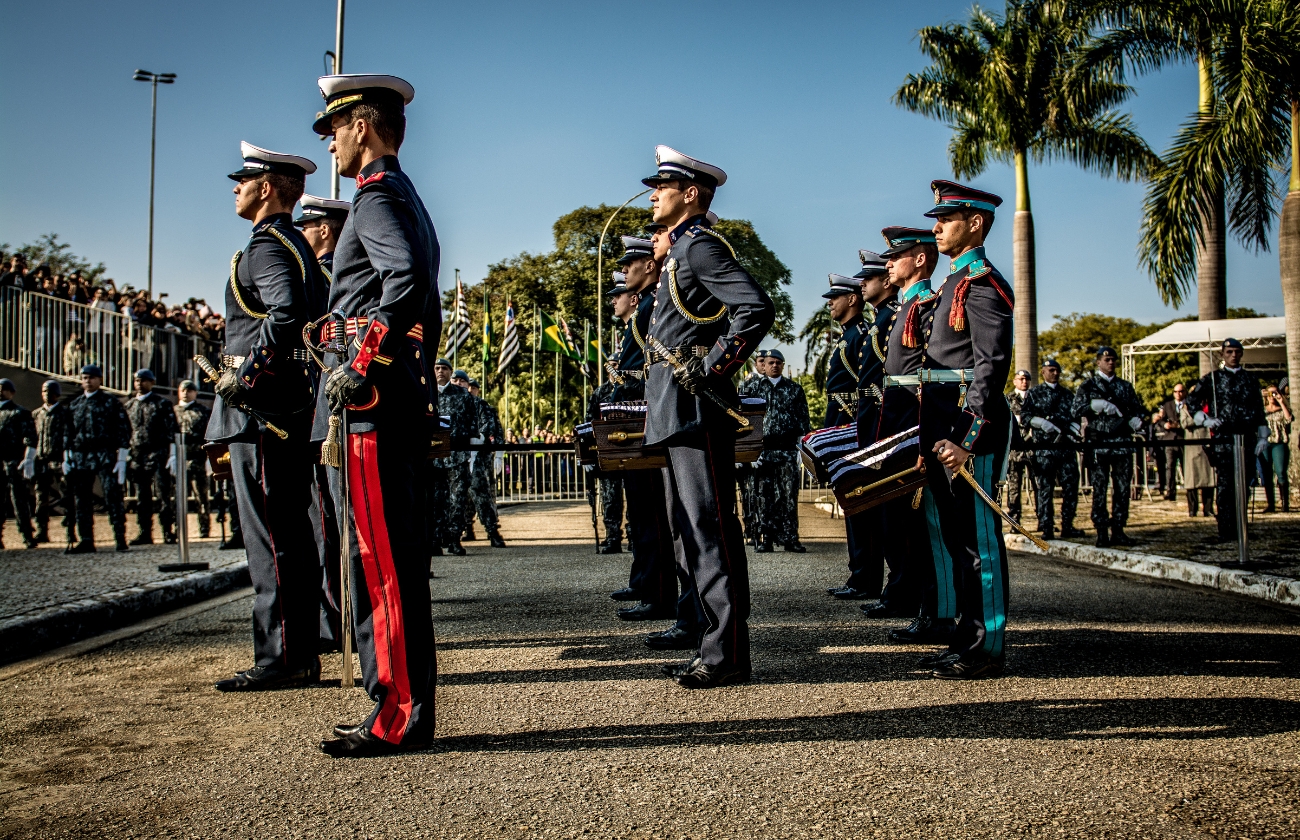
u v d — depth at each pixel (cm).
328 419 379
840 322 765
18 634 536
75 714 400
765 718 371
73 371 1847
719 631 426
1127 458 980
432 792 298
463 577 832
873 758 321
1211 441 888
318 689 435
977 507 443
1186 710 371
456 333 2222
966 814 274
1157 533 1060
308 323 425
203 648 538
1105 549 886
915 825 267
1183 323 1994
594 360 3241
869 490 464
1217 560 776
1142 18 1664
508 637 548
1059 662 455
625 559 972
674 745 339
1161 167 1469
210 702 416
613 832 266
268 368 417
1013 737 342
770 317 428
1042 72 1978
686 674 423
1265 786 292
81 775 323
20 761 339
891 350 536
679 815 277
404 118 369
